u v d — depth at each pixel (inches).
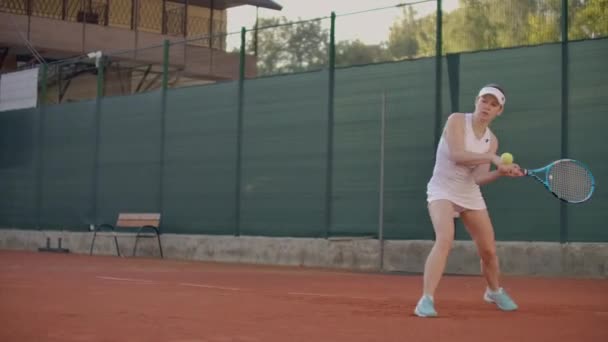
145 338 203.5
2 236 871.1
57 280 422.0
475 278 490.0
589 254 483.8
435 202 267.3
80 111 804.0
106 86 804.6
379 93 582.2
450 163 267.1
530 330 228.4
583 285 429.7
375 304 300.5
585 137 493.4
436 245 263.4
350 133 596.4
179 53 869.8
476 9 547.2
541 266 499.5
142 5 1120.8
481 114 264.2
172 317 249.6
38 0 1053.8
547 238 501.0
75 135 807.1
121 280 431.8
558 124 503.2
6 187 876.6
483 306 299.1
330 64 612.1
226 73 847.1
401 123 568.7
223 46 855.1
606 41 489.1
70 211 808.3
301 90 628.7
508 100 522.3
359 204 588.1
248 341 200.5
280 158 637.9
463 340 207.0
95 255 765.9
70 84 842.2
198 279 456.4
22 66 1033.5
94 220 783.1
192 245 691.4
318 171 613.3
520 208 511.5
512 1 532.7
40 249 817.5
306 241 613.0
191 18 1154.7
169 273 512.7
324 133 611.8
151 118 736.3
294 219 625.9
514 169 259.9
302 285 417.7
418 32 593.0
